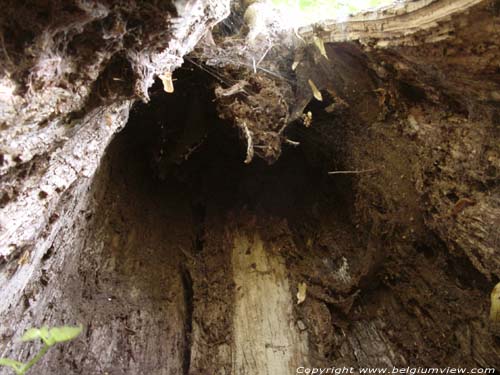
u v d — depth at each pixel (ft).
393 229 9.86
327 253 12.24
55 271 8.38
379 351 9.78
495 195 6.98
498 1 5.47
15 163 4.25
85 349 8.71
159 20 5.10
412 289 9.80
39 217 5.48
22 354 7.13
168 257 12.53
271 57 11.30
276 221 13.64
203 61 10.80
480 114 7.25
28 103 4.14
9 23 3.88
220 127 13.12
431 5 6.35
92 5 4.23
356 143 10.95
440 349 8.70
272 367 9.87
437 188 8.34
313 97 11.28
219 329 10.78
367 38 8.20
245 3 12.42
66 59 4.62
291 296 11.44
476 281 8.16
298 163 13.88
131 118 12.39
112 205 11.66
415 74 7.94
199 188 14.67
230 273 12.25
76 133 5.66
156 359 9.64
